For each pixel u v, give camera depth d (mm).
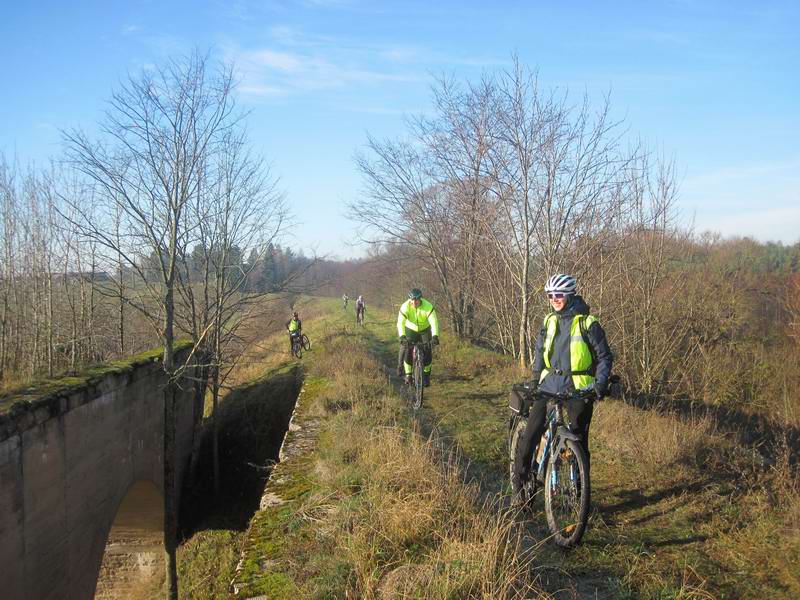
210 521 14453
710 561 4035
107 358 21078
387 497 4426
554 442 4457
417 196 20703
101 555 9555
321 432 7832
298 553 4090
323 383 12227
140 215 10992
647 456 6074
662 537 4410
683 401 14805
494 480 6000
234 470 16766
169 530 11062
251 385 20672
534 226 12961
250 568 3979
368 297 55031
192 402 17344
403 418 8266
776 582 3750
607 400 8484
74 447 8266
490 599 3084
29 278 20922
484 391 11203
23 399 7043
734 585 3723
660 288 15812
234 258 15922
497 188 13867
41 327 20312
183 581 12078
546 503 4340
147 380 12078
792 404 15648
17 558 6605
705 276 18406
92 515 9016
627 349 14906
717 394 15820
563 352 4355
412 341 9258
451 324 22469
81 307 21609
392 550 3830
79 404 8453
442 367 14578
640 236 14906
